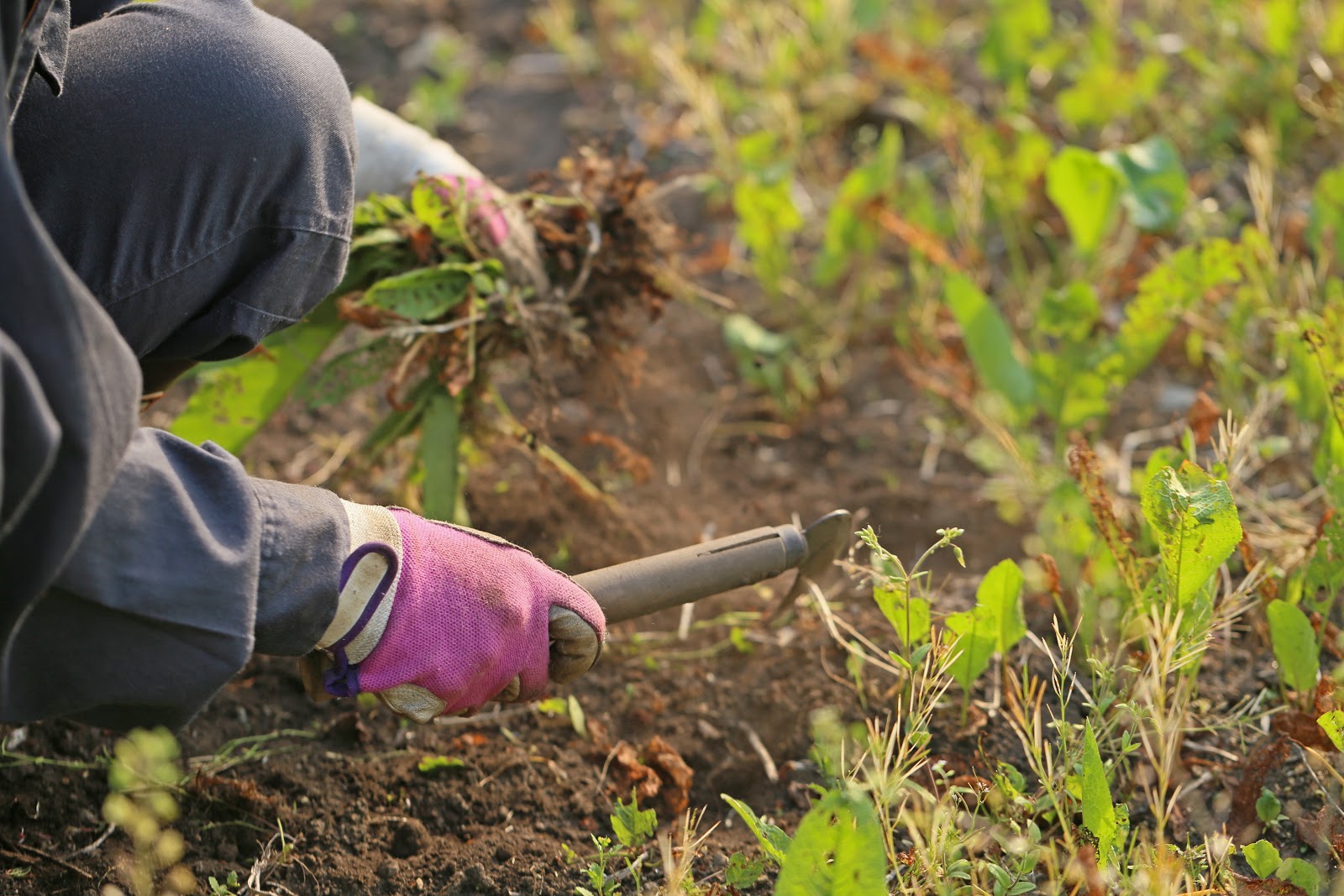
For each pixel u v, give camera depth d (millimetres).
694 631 2498
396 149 2316
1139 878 1720
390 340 2328
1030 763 2115
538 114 4195
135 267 1695
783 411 3084
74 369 1219
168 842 1832
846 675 2346
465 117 4207
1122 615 2197
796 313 3379
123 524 1329
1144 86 3746
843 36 4156
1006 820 1912
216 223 1724
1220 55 3932
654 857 2014
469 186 2293
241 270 1799
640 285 2463
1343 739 1836
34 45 1378
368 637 1527
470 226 2289
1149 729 2094
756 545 1892
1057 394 2699
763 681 2361
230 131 1686
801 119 3984
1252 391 2936
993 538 2684
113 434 1265
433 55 4461
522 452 2904
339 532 1485
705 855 2016
